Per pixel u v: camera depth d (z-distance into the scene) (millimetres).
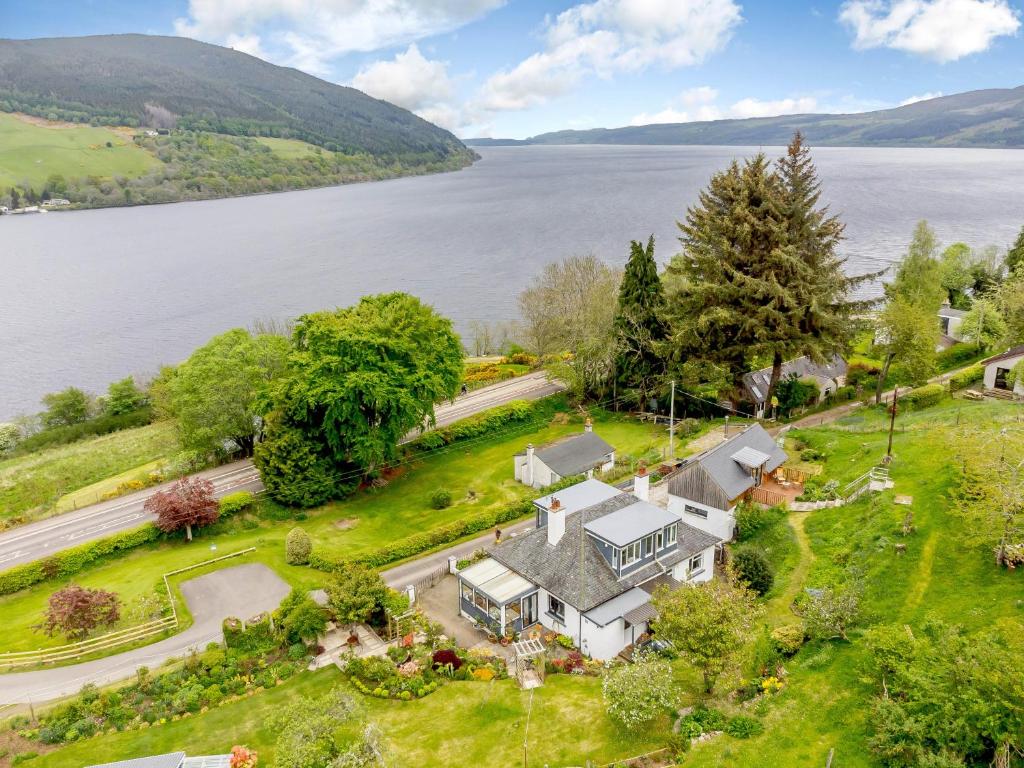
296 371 60562
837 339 63844
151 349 132375
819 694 29281
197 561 48875
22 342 138375
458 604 43656
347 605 38094
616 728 30250
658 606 33969
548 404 79625
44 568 47812
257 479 62812
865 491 45500
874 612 33031
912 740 24484
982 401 63750
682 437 67250
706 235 65312
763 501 49688
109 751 30203
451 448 71062
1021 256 101125
